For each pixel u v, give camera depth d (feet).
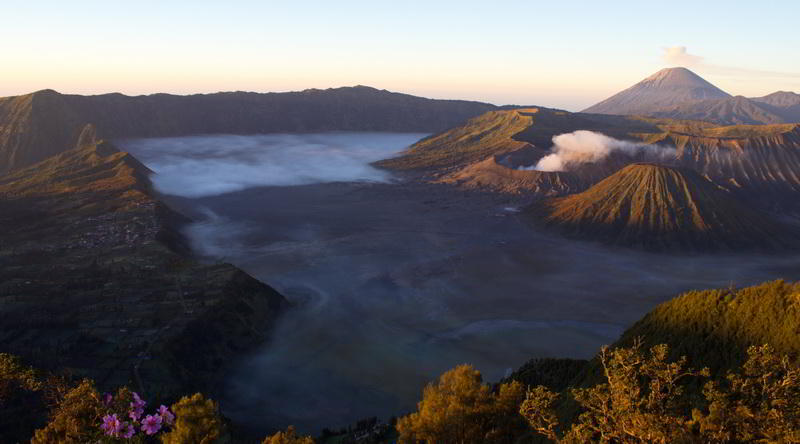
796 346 114.01
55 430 61.87
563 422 125.59
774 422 52.54
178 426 82.48
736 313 132.57
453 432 124.36
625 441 57.62
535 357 310.24
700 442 55.11
